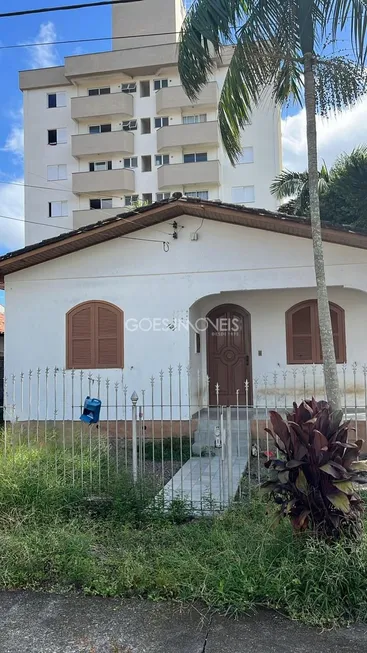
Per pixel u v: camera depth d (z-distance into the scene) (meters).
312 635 3.29
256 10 6.80
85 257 10.79
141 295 10.53
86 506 5.41
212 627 3.41
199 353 11.49
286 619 3.47
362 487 5.34
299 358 11.12
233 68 7.31
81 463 5.90
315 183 6.99
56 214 30.30
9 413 7.90
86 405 7.09
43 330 10.89
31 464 5.81
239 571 3.78
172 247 10.43
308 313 11.12
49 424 10.06
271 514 4.39
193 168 26.97
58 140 30.72
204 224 10.29
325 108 7.41
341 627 3.37
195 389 10.85
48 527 4.78
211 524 4.90
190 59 7.23
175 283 10.40
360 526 4.07
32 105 31.12
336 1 6.49
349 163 13.83
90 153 28.80
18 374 10.91
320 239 6.91
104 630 3.41
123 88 29.98
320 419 4.19
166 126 27.64
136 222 10.13
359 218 13.83
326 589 3.53
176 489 6.11
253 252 10.08
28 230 30.38
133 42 30.97
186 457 8.39
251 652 3.12
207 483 6.67
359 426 8.71
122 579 3.91
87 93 30.72
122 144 28.52
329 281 9.70
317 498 4.03
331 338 6.69
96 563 4.20
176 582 3.79
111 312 10.64
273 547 4.04
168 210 9.87
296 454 4.11
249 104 7.62
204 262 10.28
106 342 10.64
